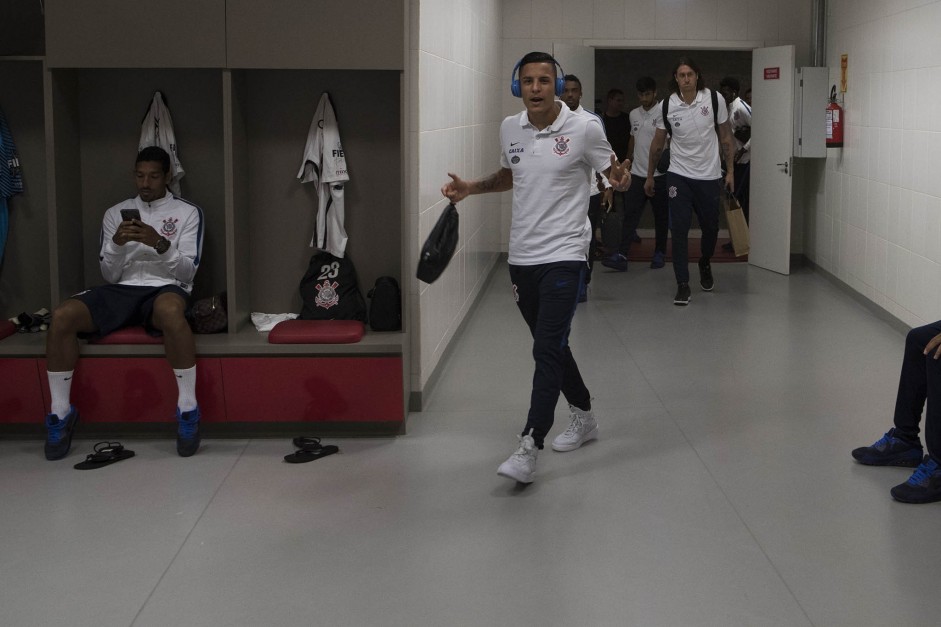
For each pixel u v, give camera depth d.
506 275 9.41
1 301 5.09
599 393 5.41
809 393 5.36
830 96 9.00
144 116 4.91
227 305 4.77
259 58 4.54
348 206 4.98
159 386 4.54
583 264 4.11
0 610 3.03
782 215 9.29
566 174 4.02
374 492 3.97
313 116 4.91
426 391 5.23
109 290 4.58
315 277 4.91
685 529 3.61
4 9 5.05
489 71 8.71
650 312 7.59
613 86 13.69
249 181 4.95
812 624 2.93
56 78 4.67
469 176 7.14
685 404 5.18
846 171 8.45
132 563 3.35
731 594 3.11
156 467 4.27
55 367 4.41
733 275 9.30
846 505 3.82
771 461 4.32
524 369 5.91
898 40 7.11
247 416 4.59
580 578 3.22
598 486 4.04
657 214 9.64
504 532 3.59
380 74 4.89
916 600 3.07
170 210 4.71
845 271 8.42
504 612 3.00
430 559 3.37
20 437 4.68
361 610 3.02
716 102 7.86
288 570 3.29
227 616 2.99
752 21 10.07
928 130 6.45
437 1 5.50
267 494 3.96
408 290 4.75
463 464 4.30
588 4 10.09
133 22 4.53
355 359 4.55
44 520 3.72
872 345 6.49
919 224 6.57
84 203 4.95
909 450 4.23
